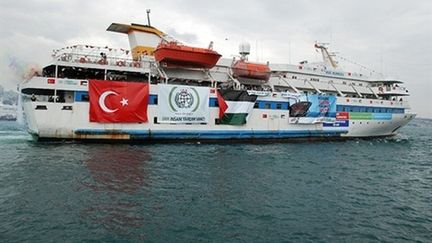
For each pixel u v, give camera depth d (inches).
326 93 1943.9
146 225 486.0
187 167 906.7
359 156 1307.8
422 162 1251.2
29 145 1182.3
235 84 1619.1
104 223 484.4
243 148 1359.5
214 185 730.2
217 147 1354.6
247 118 1555.1
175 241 438.6
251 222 519.2
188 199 619.5
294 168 979.3
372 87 2105.1
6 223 468.1
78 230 455.2
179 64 1488.7
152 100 1369.3
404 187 814.5
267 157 1155.3
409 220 565.6
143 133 1344.7
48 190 631.2
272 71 1818.4
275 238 463.2
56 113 1223.5
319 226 516.1
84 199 586.6
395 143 1918.1
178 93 1408.7
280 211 576.7
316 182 813.2
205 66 1517.0
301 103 1689.2
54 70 1338.6
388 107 1971.0
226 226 498.0
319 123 1748.3
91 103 1262.3
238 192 684.1
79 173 775.7
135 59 1585.9
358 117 1871.3
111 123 1295.5
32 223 471.2
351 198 685.3
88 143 1269.7
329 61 2138.3
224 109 1494.8
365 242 465.4
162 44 1441.9
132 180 737.6
